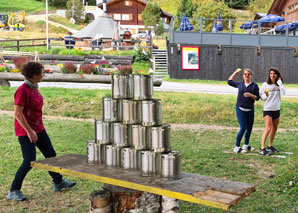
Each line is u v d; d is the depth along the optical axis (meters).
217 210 4.48
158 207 3.44
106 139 3.52
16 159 6.67
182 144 8.72
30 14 81.75
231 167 6.50
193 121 12.01
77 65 19.44
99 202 3.36
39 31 60.78
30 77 4.45
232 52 25.95
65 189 5.17
